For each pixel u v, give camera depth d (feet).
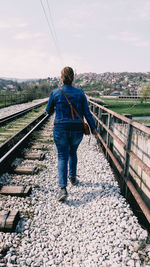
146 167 8.57
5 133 26.25
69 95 10.06
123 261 7.26
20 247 7.82
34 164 15.85
